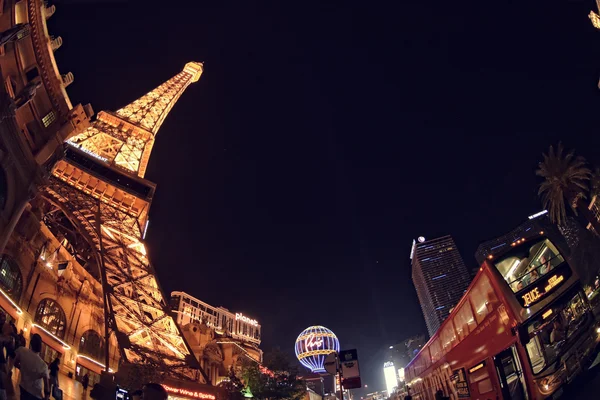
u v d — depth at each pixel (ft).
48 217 180.24
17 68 99.91
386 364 512.63
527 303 59.26
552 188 184.65
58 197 189.26
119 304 171.83
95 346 159.02
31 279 121.39
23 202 93.81
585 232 200.54
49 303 131.95
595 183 191.93
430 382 106.93
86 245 195.31
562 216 187.32
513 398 61.67
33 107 105.60
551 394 54.85
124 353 139.85
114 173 236.43
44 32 108.37
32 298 121.60
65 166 223.92
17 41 98.22
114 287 177.78
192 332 250.37
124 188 233.76
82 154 232.32
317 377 439.22
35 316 123.34
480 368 70.64
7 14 95.25
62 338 136.46
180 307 371.15
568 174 176.76
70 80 130.72
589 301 64.13
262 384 209.26
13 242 113.50
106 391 40.78
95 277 180.75
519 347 58.08
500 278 62.18
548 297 60.44
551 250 65.36
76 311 147.95
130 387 124.77
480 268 68.33
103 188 230.48
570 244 221.05
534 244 65.82
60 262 139.13
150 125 326.24
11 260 112.57
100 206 212.02
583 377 56.34
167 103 358.64
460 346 81.00
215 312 424.46
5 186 87.92
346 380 62.03
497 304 62.90
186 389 142.31
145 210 235.40
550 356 57.26
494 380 65.26
